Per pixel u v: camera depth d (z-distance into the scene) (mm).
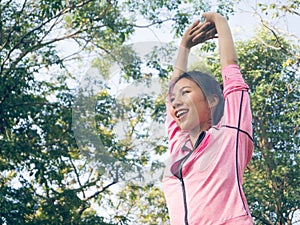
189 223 1954
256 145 17734
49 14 13094
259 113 17828
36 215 12922
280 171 16312
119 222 11875
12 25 13664
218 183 1975
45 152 13000
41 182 12406
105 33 12930
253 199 16391
